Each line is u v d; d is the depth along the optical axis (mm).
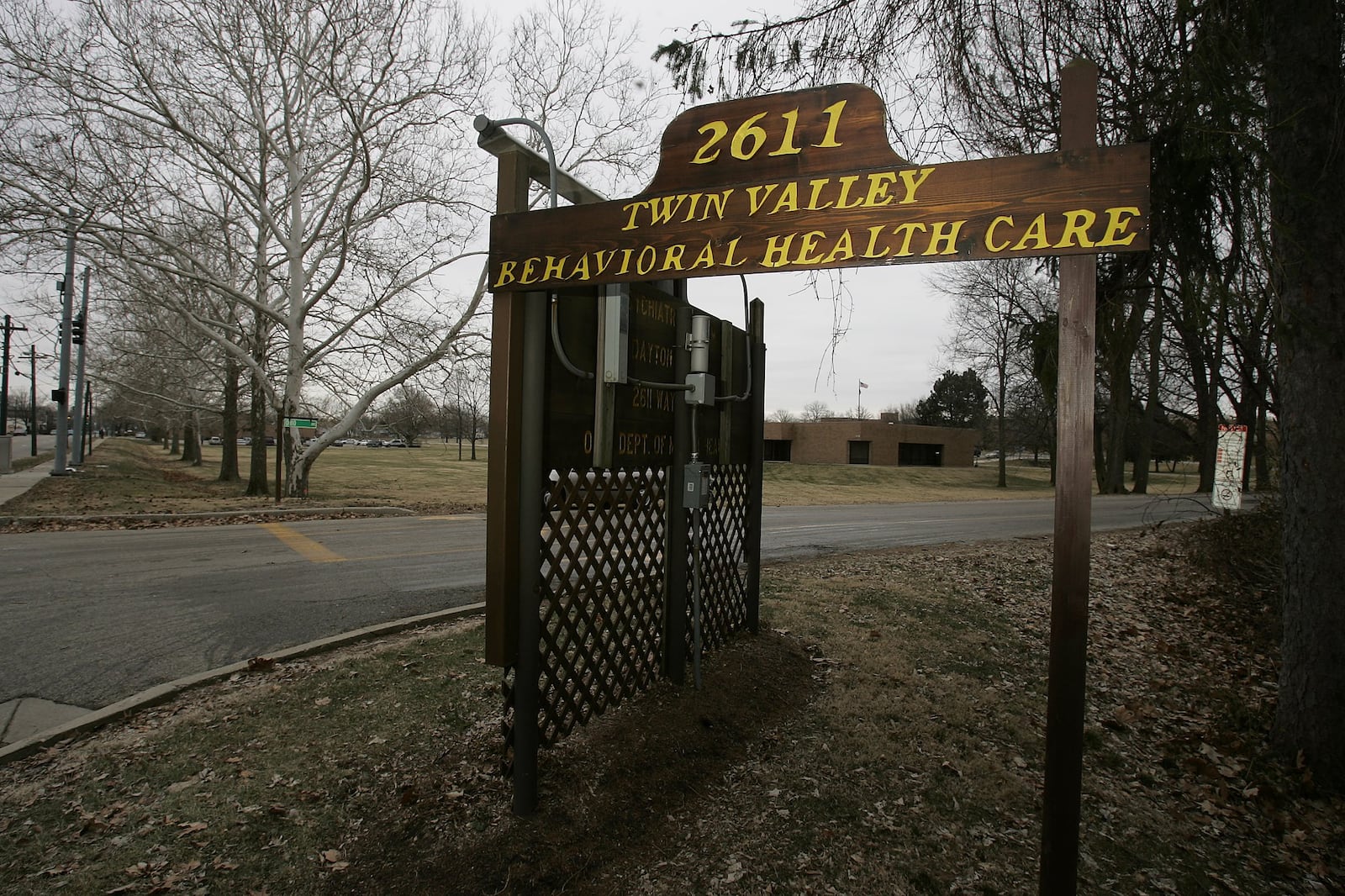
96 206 13867
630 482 3961
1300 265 3840
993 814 3381
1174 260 4375
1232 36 3625
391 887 2707
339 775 3396
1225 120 3662
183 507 14234
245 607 6586
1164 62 4074
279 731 3822
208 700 4301
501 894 2689
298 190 16703
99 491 16766
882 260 2512
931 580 8273
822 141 2742
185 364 24391
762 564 9156
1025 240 2320
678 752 3668
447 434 77000
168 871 2740
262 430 18531
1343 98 3607
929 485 36219
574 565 3518
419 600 6922
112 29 13328
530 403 3105
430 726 3871
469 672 4629
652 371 4016
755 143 2842
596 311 3500
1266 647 6586
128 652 5250
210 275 15961
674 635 4355
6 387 32312
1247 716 4648
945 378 66562
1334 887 3055
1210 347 7227
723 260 2734
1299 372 3971
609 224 2891
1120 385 5172
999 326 26703
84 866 2746
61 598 6832
